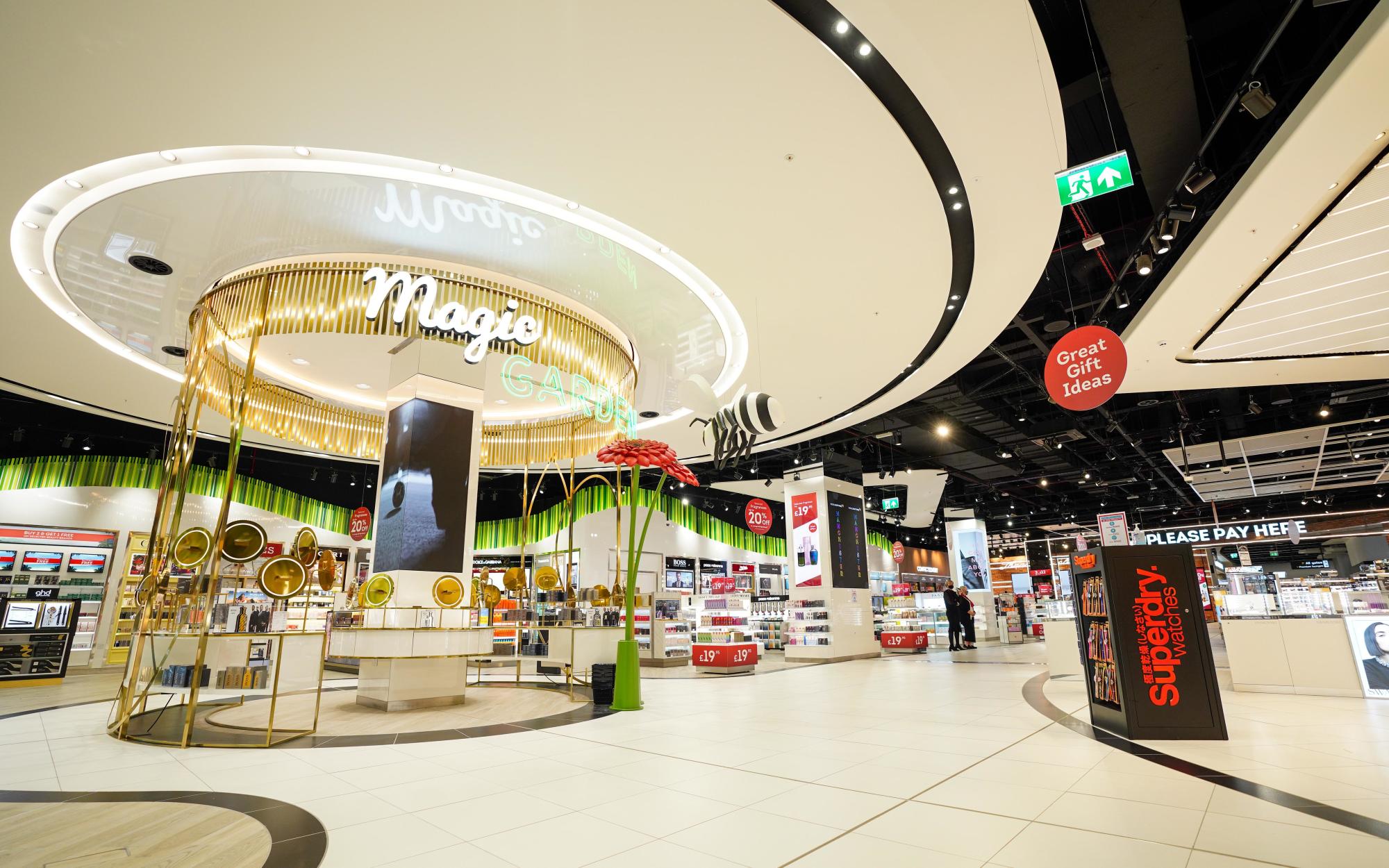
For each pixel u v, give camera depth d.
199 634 5.12
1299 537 10.42
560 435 10.34
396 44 3.74
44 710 6.80
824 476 13.69
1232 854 2.53
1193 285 6.40
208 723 5.74
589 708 6.82
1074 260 7.97
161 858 2.61
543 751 4.60
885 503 18.19
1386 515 9.95
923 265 6.23
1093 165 4.80
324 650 5.42
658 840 2.77
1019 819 2.99
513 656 9.15
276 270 6.15
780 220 5.53
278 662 4.97
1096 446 15.25
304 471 14.87
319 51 3.78
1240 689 7.54
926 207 5.34
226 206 5.34
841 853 2.60
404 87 4.06
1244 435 13.12
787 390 9.74
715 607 13.92
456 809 3.24
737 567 19.81
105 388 9.01
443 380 7.56
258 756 4.51
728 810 3.19
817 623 13.23
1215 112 5.80
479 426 7.76
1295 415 12.56
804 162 4.83
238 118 4.29
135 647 5.32
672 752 4.55
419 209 5.49
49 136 4.44
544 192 5.22
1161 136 6.09
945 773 3.88
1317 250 5.77
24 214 5.32
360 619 7.30
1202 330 7.37
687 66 3.95
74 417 11.49
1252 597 7.81
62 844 2.76
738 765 4.15
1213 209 6.38
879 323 7.48
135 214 5.38
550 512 17.17
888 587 20.39
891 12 3.64
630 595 6.96
